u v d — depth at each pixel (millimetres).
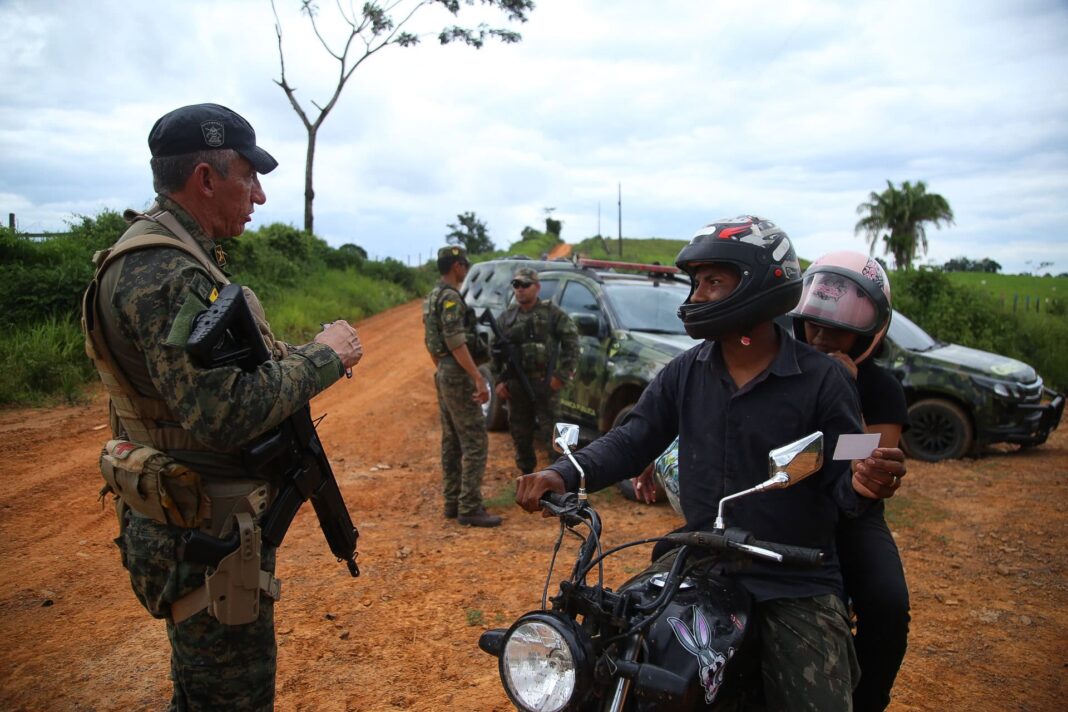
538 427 6855
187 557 2078
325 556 5207
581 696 1696
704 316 2193
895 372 8719
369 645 3988
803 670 2064
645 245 75062
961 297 15023
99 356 2135
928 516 6453
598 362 7355
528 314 6637
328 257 31547
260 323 2500
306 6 32000
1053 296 18781
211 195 2316
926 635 4355
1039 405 8398
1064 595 4891
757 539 2191
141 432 2188
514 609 4449
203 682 2221
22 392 9914
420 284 35938
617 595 1976
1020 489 7312
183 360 1981
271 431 2287
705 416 2314
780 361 2209
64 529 5555
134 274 2064
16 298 11898
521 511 6352
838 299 2965
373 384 12570
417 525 5934
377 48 32969
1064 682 3861
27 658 3762
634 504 6625
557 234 82000
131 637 3992
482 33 32594
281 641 4000
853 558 2664
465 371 5805
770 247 2170
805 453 1921
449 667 3783
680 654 1873
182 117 2264
